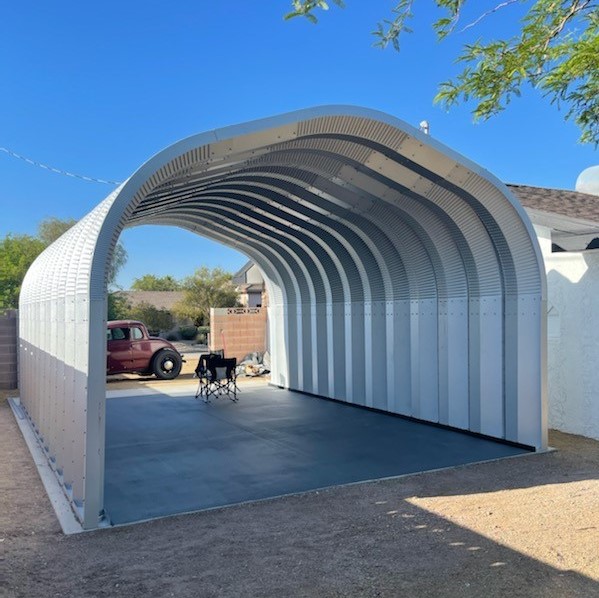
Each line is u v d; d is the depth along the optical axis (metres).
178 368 16.80
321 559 4.14
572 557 4.06
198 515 5.14
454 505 5.27
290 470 6.57
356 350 10.63
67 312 5.95
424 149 6.58
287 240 11.18
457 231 7.88
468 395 8.24
